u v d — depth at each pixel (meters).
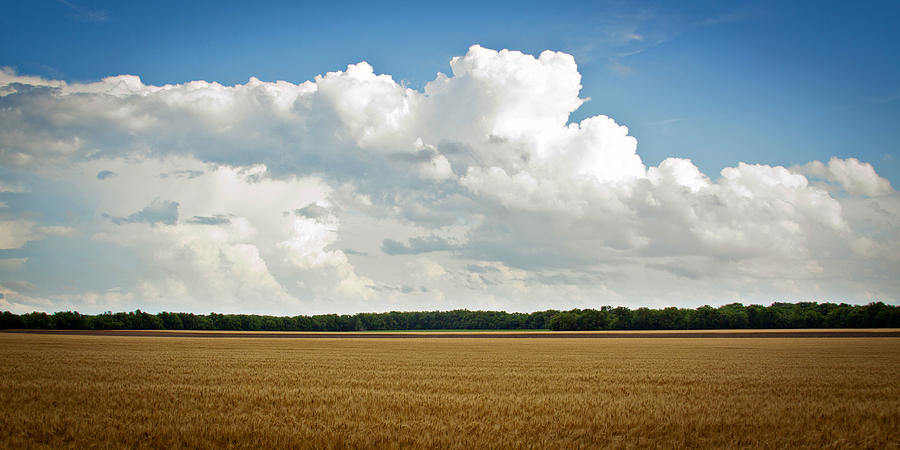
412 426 13.67
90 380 22.62
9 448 11.44
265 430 13.03
